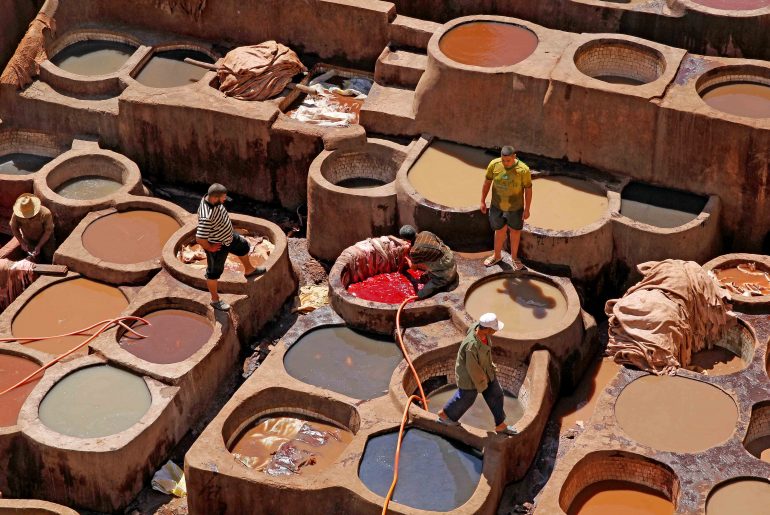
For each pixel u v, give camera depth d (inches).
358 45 803.4
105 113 780.6
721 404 601.6
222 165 776.9
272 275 676.7
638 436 584.4
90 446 582.9
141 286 685.9
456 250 691.4
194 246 704.4
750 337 638.5
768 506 549.6
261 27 820.6
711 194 695.1
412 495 558.3
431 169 724.7
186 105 761.0
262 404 610.9
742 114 697.6
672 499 567.8
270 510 570.9
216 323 647.1
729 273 673.0
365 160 749.3
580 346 641.6
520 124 724.0
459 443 581.6
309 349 644.1
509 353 627.2
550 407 623.5
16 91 791.7
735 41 751.1
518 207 644.7
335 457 591.5
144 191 754.2
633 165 708.0
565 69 712.4
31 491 605.3
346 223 714.8
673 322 630.5
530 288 663.1
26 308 674.2
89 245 703.7
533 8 794.8
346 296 654.5
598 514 567.8
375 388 620.1
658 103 684.7
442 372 641.0
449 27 769.6
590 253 673.6
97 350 633.6
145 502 600.7
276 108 761.6
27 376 633.0
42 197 730.8
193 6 823.1
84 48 840.3
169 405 608.1
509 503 585.3
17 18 823.7
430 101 736.3
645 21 767.1
